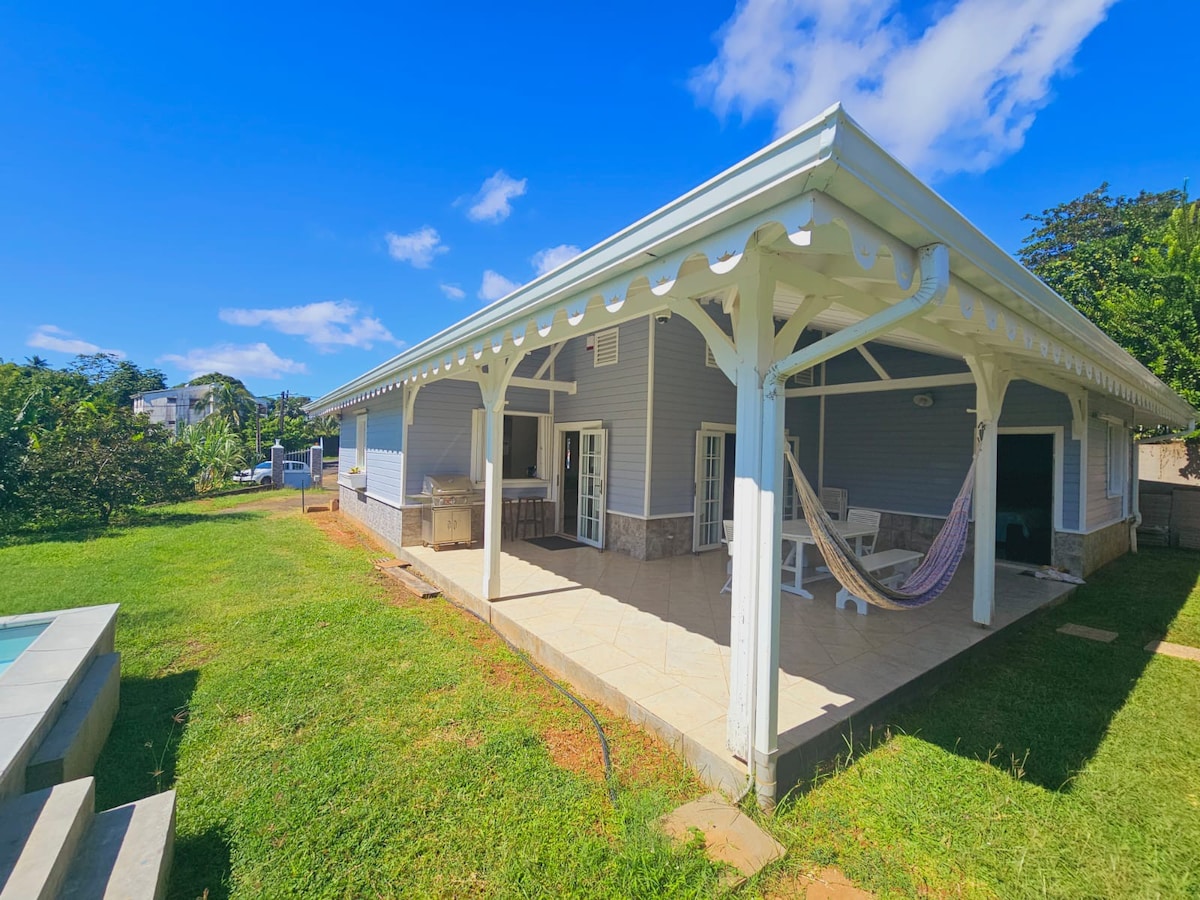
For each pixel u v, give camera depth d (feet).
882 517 28.22
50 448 34.81
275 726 10.20
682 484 25.09
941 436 26.23
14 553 25.80
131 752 9.34
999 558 26.58
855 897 6.50
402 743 9.69
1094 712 11.34
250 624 15.76
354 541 30.53
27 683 8.77
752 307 8.38
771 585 8.20
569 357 29.09
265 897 6.37
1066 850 7.34
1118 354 15.81
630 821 7.65
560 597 17.83
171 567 22.99
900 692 11.37
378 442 31.37
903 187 6.26
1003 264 8.55
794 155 5.62
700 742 9.05
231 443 65.72
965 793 8.55
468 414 28.12
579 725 10.50
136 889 5.67
